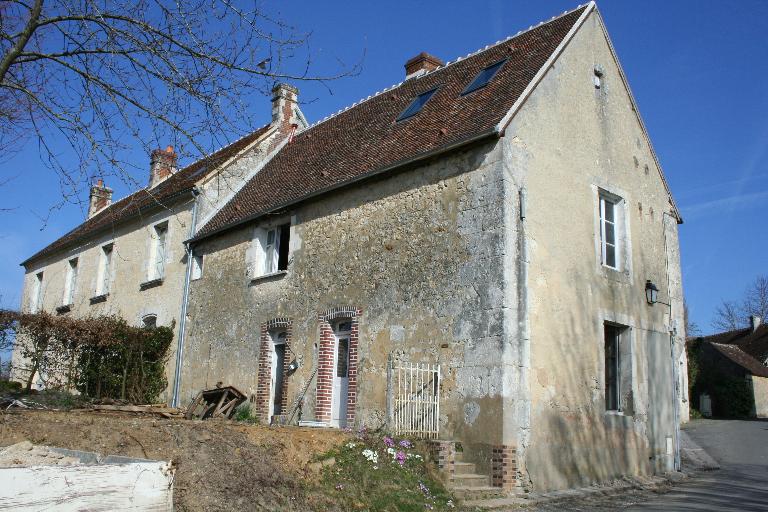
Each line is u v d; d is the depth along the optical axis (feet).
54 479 10.98
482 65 48.67
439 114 45.32
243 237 55.62
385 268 41.98
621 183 46.42
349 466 28.84
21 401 43.11
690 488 39.99
